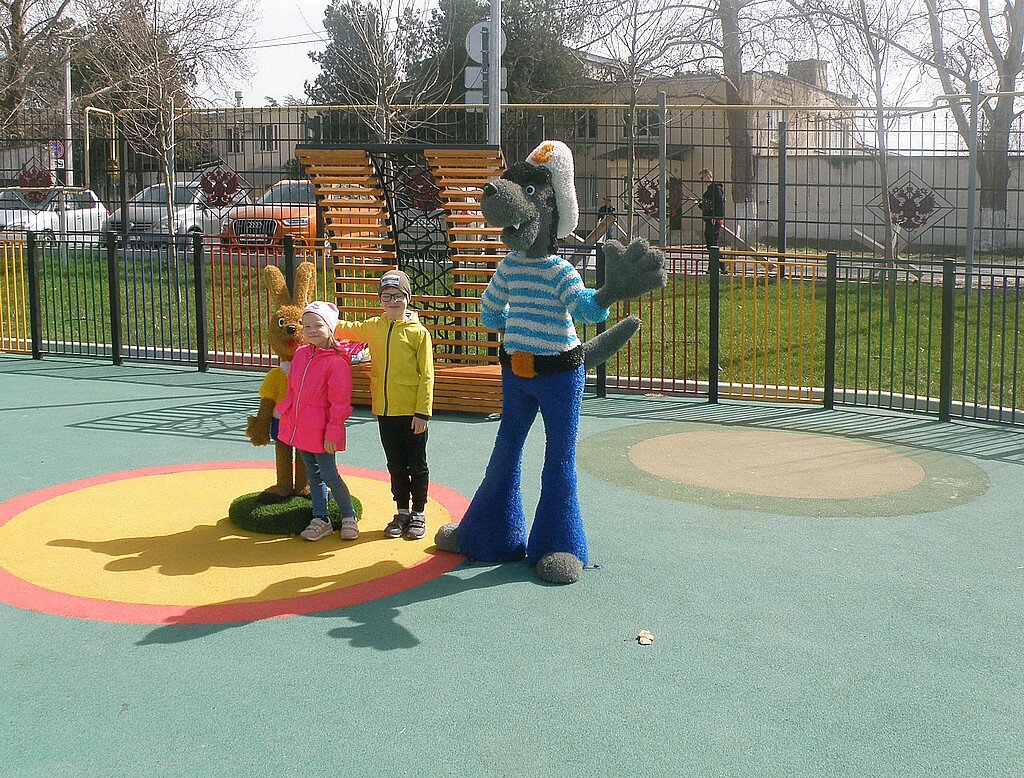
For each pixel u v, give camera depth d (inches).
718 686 166.7
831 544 242.2
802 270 416.8
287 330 244.1
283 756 142.5
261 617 192.5
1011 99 965.2
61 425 362.6
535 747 146.2
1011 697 164.6
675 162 1167.6
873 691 165.9
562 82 1120.8
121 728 149.6
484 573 219.9
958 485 296.5
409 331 239.6
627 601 204.2
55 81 1215.6
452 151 375.2
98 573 214.5
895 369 476.1
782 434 362.9
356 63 905.5
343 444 235.3
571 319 222.7
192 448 332.5
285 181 815.1
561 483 221.0
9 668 169.0
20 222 841.5
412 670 170.7
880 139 666.8
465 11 1127.0
